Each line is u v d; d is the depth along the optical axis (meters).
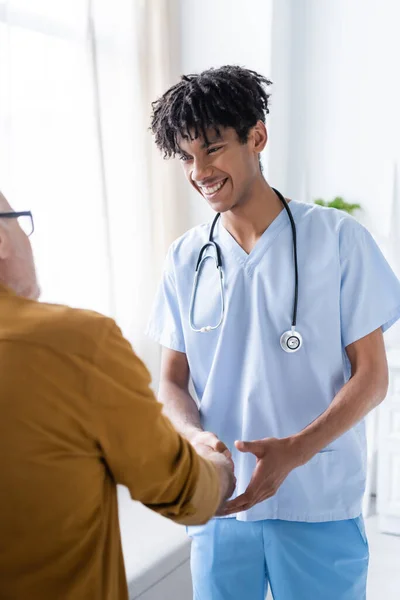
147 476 0.84
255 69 3.05
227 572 1.38
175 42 3.15
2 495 0.78
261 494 1.22
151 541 2.07
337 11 3.21
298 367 1.36
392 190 3.19
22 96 2.28
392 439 2.82
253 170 1.32
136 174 2.84
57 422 0.78
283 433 1.38
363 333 1.36
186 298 1.47
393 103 3.15
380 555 2.71
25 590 0.81
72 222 2.51
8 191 2.19
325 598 1.36
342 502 1.36
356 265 1.36
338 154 3.29
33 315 0.81
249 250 1.41
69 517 0.80
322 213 1.41
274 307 1.36
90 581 0.83
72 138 2.49
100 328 0.82
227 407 1.42
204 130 1.24
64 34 2.44
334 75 3.25
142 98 2.88
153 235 2.98
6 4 2.17
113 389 0.80
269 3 2.97
